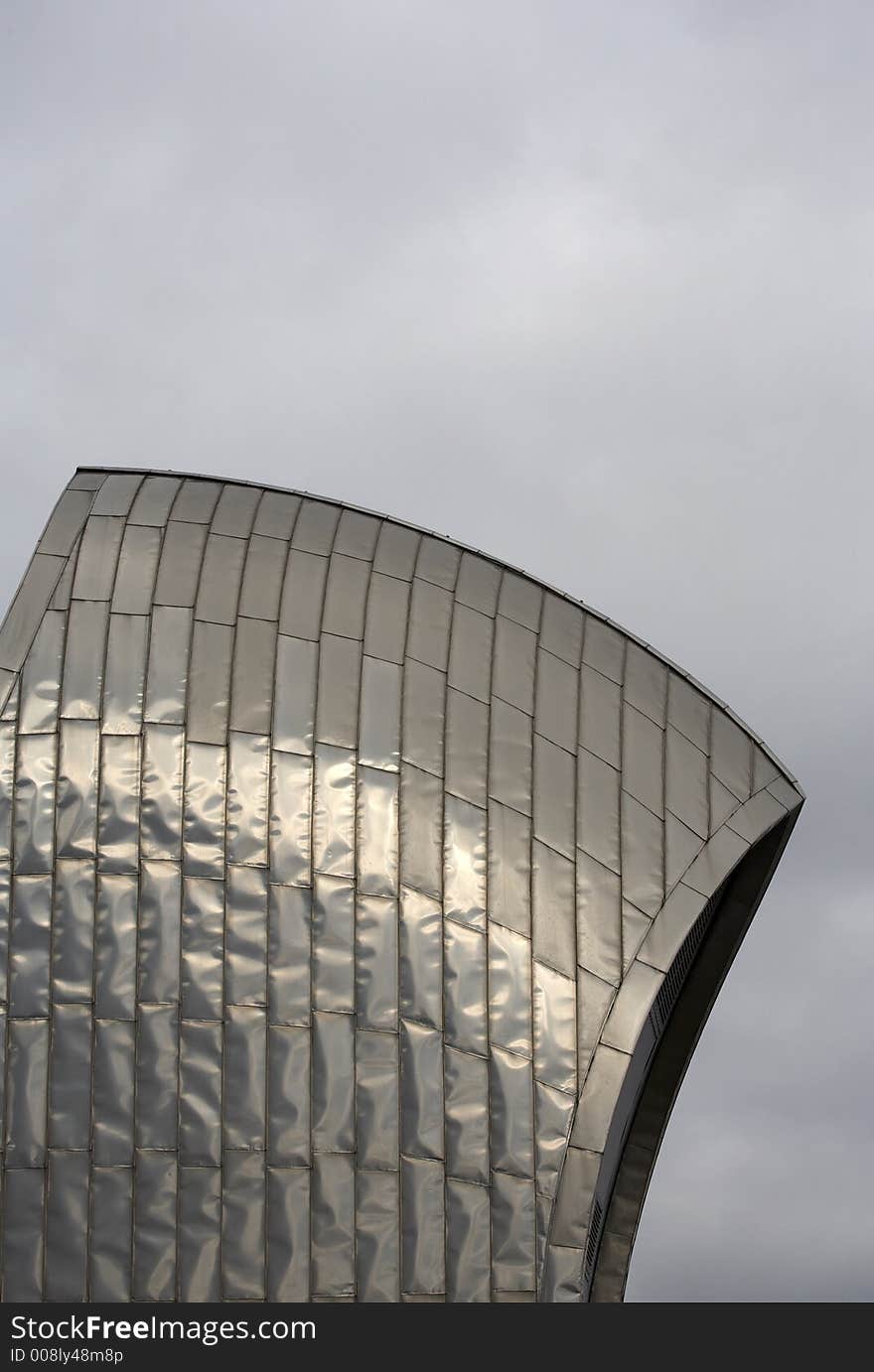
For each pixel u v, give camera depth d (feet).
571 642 83.76
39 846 72.49
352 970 72.64
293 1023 71.61
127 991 71.10
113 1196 68.95
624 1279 82.53
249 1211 69.31
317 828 74.49
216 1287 68.39
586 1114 72.69
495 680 80.53
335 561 82.43
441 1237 70.18
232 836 73.61
